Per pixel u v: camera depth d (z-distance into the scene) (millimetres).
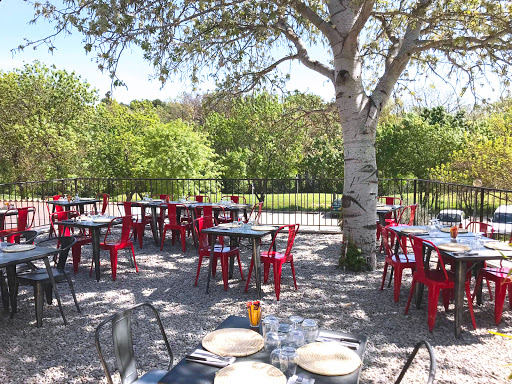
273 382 1929
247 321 2750
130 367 2566
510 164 12383
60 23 5324
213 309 4867
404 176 24781
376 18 7965
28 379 3301
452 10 6266
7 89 23000
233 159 25141
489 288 5141
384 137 25219
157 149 18578
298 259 7340
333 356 2213
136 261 7336
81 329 4309
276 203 18062
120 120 27844
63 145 22141
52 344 3947
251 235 5211
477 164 13047
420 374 3328
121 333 2525
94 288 5750
